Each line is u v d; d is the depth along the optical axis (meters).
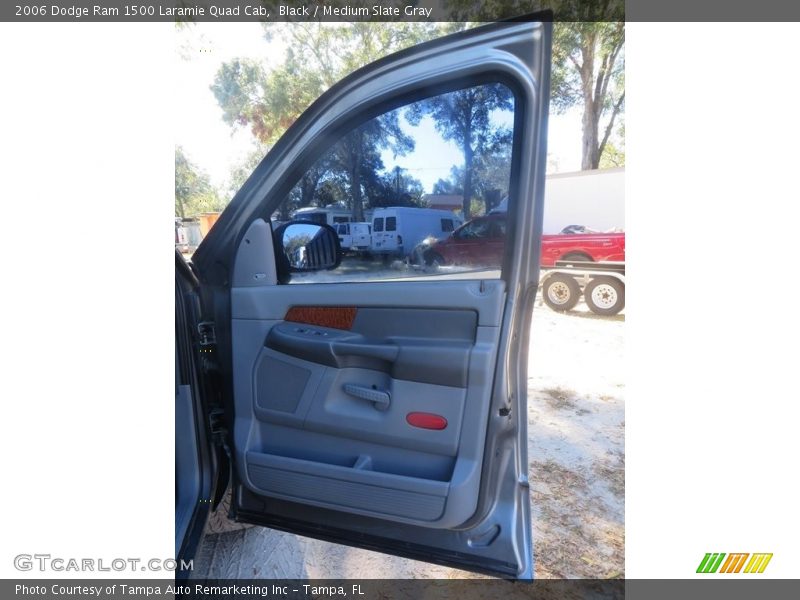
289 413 1.36
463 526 1.22
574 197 8.50
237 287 1.41
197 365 1.42
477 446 1.20
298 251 1.38
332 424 1.32
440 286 1.25
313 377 1.33
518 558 1.24
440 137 1.23
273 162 1.35
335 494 1.29
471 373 1.20
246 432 1.41
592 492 2.18
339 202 1.34
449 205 1.25
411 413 1.25
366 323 1.32
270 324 1.39
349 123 1.28
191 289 1.41
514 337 1.27
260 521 1.43
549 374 3.90
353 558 1.68
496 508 1.29
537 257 1.23
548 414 3.08
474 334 1.22
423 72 1.19
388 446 1.28
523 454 1.34
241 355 1.41
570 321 5.95
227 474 1.53
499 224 1.21
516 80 1.12
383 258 1.32
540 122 1.15
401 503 1.23
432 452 1.24
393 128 1.26
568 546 1.81
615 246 6.80
